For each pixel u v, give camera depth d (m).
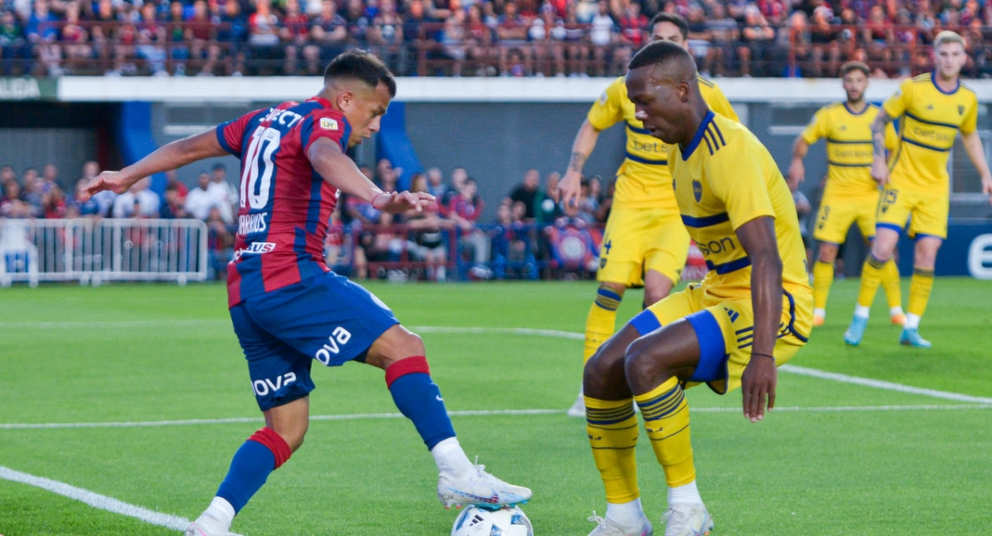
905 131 22.11
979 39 53.91
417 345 8.50
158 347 22.92
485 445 13.05
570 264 44.47
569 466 11.95
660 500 10.57
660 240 14.66
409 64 51.12
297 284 8.41
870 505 10.29
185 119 49.84
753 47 52.12
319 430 13.96
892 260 26.45
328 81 8.95
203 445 13.10
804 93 51.69
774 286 8.16
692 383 8.84
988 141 53.22
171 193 42.72
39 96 47.88
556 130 52.03
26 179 43.69
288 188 8.48
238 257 8.69
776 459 12.27
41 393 17.09
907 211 22.27
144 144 48.59
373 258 43.44
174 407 15.81
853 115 25.66
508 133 51.69
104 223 41.19
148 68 49.38
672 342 8.50
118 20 49.69
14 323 27.86
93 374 19.12
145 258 41.62
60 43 47.91
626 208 14.86
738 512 10.06
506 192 51.94
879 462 12.11
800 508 10.19
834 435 13.62
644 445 13.04
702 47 52.12
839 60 52.47
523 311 31.00
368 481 11.28
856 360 20.48
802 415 15.00
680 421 8.51
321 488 10.98
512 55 51.34
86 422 14.62
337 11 50.78
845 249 46.81
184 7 50.62
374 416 14.95
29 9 49.19
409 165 47.66
